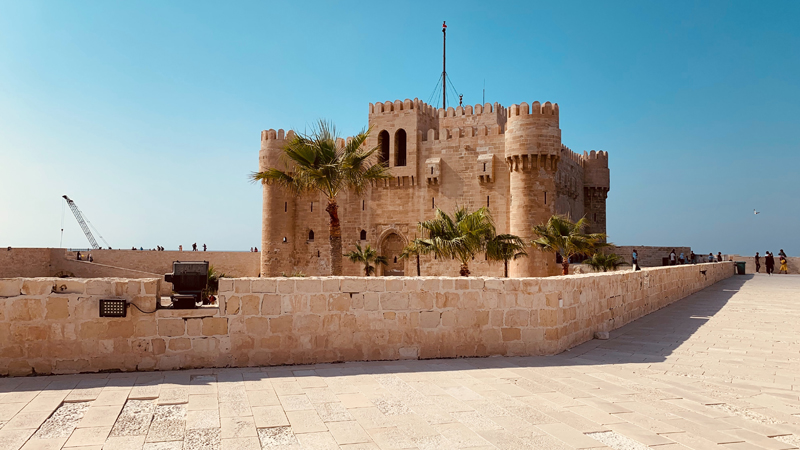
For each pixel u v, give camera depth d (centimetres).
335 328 1154
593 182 5859
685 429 716
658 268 2177
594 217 5897
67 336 1026
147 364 1055
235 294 1100
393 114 5122
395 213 5081
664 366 1108
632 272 1839
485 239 2986
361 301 1170
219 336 1091
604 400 850
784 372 1054
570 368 1088
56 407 803
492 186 4681
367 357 1170
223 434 694
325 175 2472
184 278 1095
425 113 5253
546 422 744
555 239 3167
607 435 693
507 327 1234
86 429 711
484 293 1230
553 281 1249
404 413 784
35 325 1016
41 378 980
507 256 3095
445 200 4866
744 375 1029
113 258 5494
